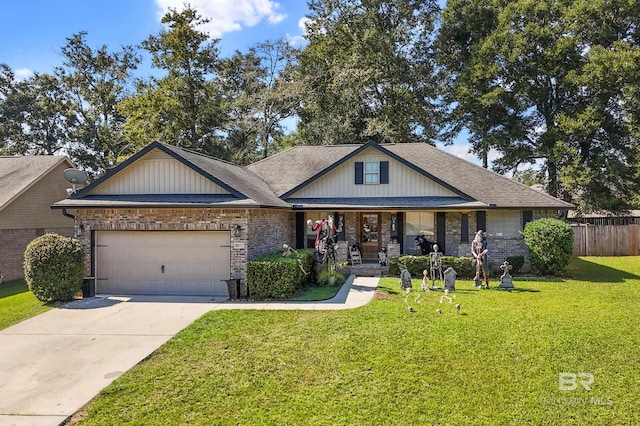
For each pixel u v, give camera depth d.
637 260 22.33
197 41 34.41
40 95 40.19
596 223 31.70
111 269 14.06
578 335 8.76
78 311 11.45
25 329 9.82
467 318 10.02
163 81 33.97
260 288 12.84
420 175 17.69
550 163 32.06
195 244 13.77
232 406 6.04
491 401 6.12
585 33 29.61
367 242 19.02
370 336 8.76
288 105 35.81
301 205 17.56
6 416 5.80
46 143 40.72
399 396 6.27
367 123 33.94
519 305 11.40
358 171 18.19
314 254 15.74
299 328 9.41
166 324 10.05
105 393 6.45
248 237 13.45
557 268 16.38
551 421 5.63
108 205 13.42
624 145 29.12
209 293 13.68
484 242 14.41
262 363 7.50
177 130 34.31
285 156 22.44
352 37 36.72
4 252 18.94
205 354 7.97
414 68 35.69
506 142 32.00
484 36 34.53
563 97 31.67
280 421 5.62
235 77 39.97
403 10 35.53
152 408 6.00
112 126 40.25
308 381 6.79
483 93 32.25
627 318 10.06
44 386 6.73
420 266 16.55
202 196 13.98
